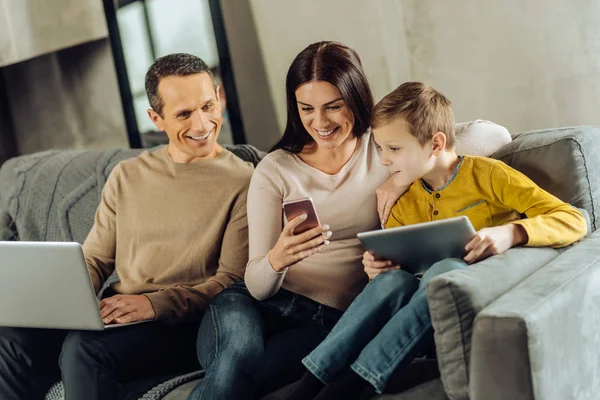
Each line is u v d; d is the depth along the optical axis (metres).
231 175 1.94
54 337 1.87
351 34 2.36
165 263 1.94
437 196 1.67
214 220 1.91
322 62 1.70
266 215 1.77
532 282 1.41
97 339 1.71
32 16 2.87
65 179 2.25
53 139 3.23
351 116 1.73
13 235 2.35
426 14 2.20
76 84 3.09
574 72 1.99
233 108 2.53
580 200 1.64
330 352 1.49
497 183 1.61
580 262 1.48
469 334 1.36
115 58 2.69
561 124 2.04
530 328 1.27
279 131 2.59
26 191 2.32
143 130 2.68
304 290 1.76
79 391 1.68
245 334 1.65
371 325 1.51
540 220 1.53
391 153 1.63
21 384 1.83
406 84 1.64
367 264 1.61
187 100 1.94
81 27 2.80
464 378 1.38
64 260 1.63
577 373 1.41
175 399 1.66
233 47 2.64
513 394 1.30
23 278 1.70
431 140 1.61
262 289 1.70
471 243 1.48
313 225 1.61
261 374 1.63
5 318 1.79
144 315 1.77
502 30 2.08
